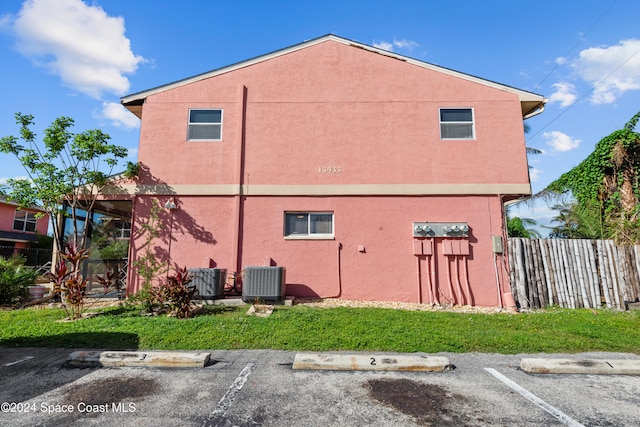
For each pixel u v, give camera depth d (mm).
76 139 8617
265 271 8555
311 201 9594
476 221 9375
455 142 9789
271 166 9773
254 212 9547
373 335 5816
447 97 10039
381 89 10133
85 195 9391
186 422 3094
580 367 4461
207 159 9766
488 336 5895
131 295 8281
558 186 15445
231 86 10195
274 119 10031
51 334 5723
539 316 7785
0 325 6340
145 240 9344
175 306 7105
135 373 4289
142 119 9945
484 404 3500
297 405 3447
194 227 9453
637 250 9133
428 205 9477
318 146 9875
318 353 4895
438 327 6512
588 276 9078
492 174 9586
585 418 3223
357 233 9430
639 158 12492
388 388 3887
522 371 4480
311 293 9211
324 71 10273
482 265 9164
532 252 9211
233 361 4754
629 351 5363
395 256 9305
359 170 9727
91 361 4574
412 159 9734
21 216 22453
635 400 3631
